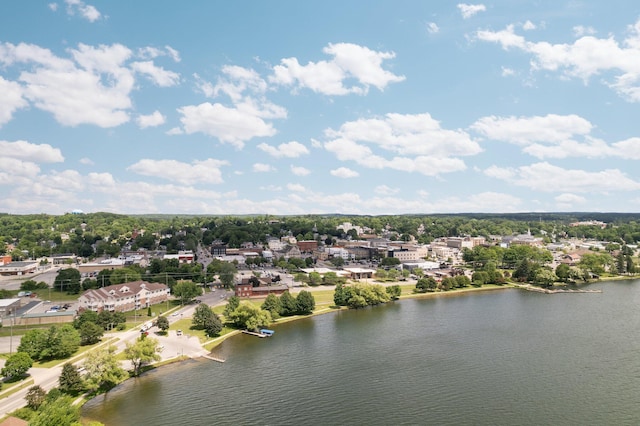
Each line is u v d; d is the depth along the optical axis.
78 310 189.25
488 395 111.81
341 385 118.56
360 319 194.00
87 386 109.31
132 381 120.81
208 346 153.00
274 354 145.00
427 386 117.75
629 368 130.00
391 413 102.38
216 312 199.62
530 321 187.50
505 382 120.06
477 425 96.75
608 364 133.50
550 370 128.75
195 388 116.19
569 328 175.25
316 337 165.12
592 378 122.50
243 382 120.50
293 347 152.50
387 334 168.38
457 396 111.38
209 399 109.50
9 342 151.12
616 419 99.19
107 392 113.38
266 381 121.25
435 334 167.88
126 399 109.06
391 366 132.88
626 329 173.38
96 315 167.12
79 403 105.88
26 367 118.19
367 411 103.25
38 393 98.62
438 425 96.69
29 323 174.88
